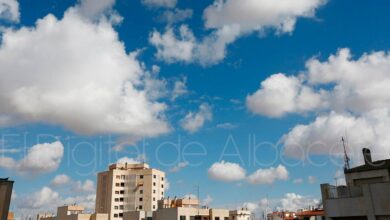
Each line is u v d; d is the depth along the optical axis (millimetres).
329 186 32250
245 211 137750
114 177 150875
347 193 30875
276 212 113750
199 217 101750
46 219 147375
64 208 140000
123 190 150875
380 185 28500
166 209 100000
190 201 132250
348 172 36531
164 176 158500
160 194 153250
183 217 97938
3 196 33906
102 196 152625
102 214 130500
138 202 148125
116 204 148125
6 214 33688
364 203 29188
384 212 27828
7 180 34469
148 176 150750
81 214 129625
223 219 105500
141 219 105625
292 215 108438
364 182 35281
